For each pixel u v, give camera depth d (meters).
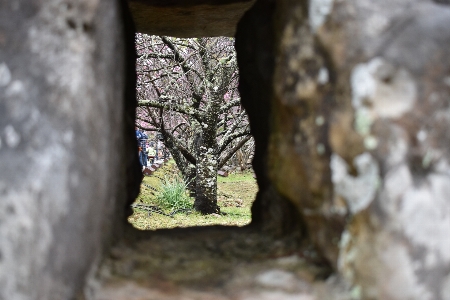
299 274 1.13
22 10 1.03
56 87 1.01
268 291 1.09
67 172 0.99
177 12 1.83
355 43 1.00
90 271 1.07
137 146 1.86
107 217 1.18
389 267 0.96
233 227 1.75
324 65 1.05
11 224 0.93
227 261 1.28
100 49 1.10
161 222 3.74
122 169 1.45
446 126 0.98
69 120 1.01
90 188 1.04
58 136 1.00
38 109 1.00
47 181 0.96
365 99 0.98
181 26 2.08
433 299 0.96
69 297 0.98
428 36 0.98
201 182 4.74
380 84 0.98
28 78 1.01
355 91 0.99
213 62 5.25
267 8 1.48
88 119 1.04
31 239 0.94
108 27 1.15
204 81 4.73
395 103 0.97
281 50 1.18
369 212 0.97
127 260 1.21
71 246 0.98
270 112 1.39
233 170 10.79
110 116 1.19
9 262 0.92
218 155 4.90
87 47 1.06
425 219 0.95
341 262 1.05
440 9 1.01
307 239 1.22
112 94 1.21
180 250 1.40
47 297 0.95
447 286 0.96
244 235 1.54
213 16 1.89
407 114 0.97
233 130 5.21
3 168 0.95
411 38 0.98
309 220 1.13
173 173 8.61
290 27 1.16
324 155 1.05
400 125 0.96
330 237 1.07
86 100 1.04
